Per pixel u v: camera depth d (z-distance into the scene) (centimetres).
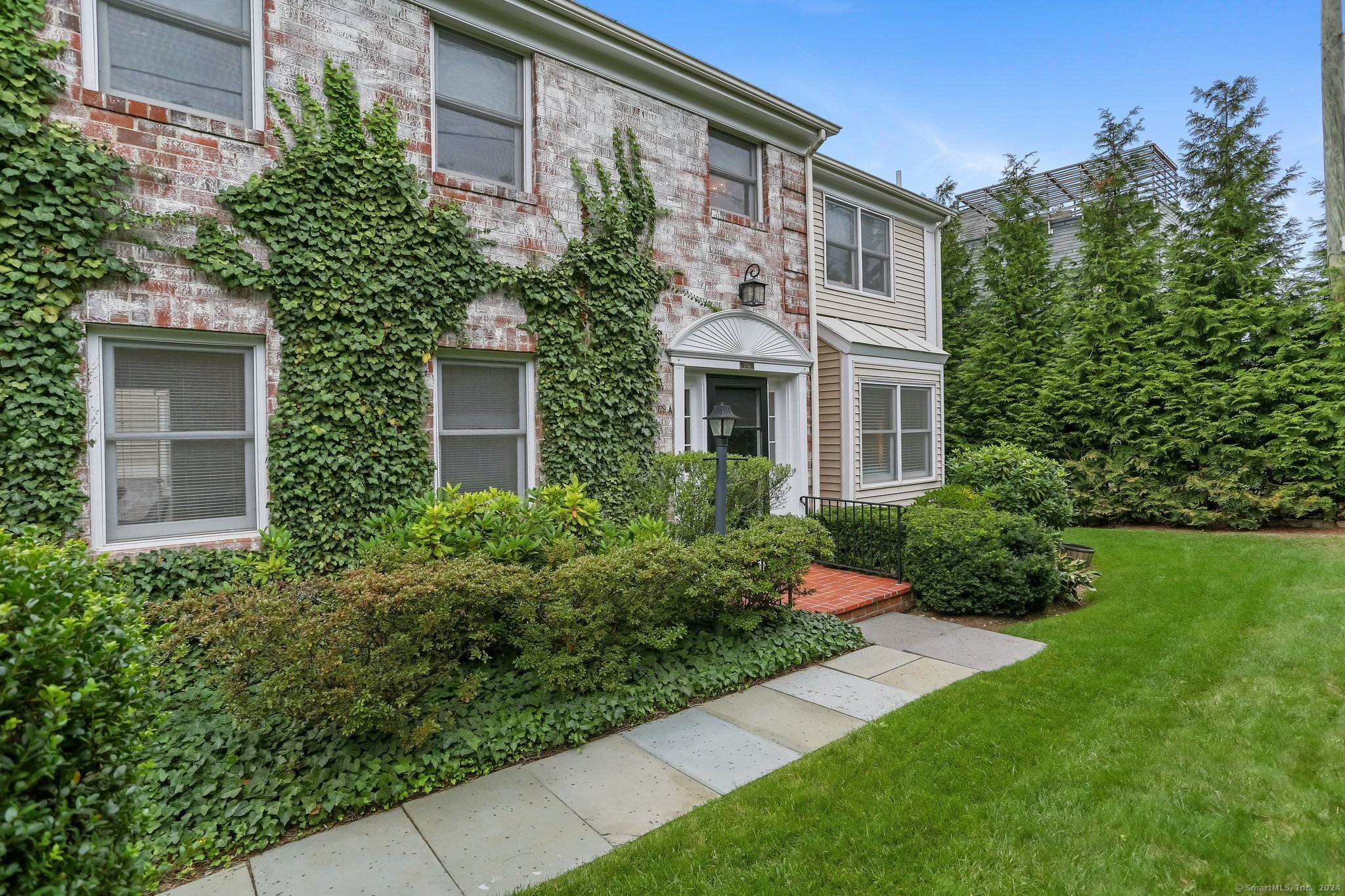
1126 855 248
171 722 331
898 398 976
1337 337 1008
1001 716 372
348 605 312
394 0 532
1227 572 705
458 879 247
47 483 396
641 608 404
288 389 478
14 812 132
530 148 612
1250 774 301
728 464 614
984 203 1731
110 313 417
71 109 405
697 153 730
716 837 266
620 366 654
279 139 475
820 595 613
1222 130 1349
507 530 454
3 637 143
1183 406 1112
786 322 823
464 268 558
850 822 274
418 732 314
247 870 254
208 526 466
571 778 323
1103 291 1254
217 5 468
